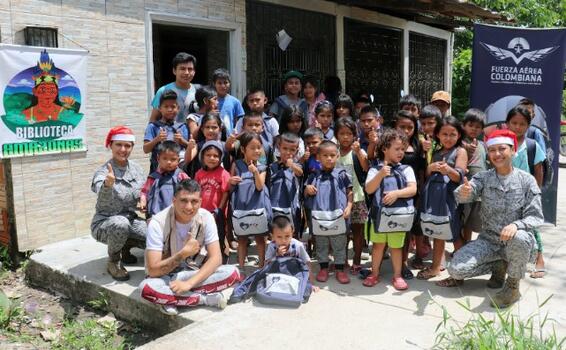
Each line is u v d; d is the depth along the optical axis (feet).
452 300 11.81
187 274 11.52
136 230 13.30
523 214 11.50
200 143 14.64
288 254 12.07
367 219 13.10
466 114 13.75
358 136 15.44
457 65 44.06
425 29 33.30
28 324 12.41
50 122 15.05
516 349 8.52
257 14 21.07
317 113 15.46
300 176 13.96
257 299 11.60
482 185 12.00
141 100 17.40
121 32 16.60
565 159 38.86
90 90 16.01
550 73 16.97
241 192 13.11
